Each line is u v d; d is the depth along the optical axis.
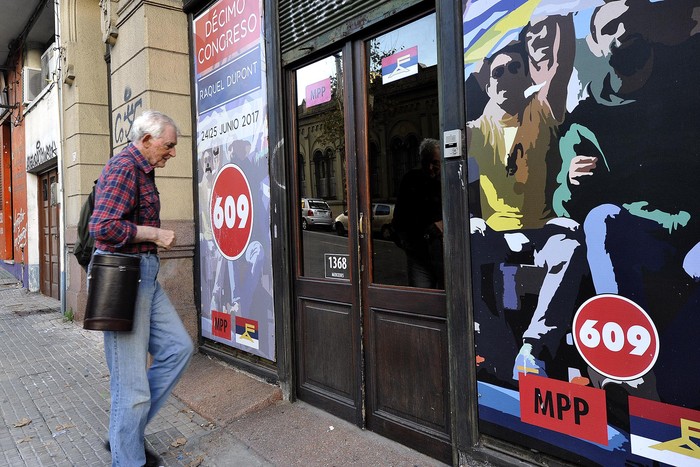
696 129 1.60
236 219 4.03
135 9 4.63
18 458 2.96
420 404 2.68
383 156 2.87
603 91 1.81
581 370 1.91
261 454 2.82
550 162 1.97
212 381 3.91
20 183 10.95
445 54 2.37
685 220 1.63
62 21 6.72
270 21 3.58
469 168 2.27
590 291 1.87
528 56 2.03
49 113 8.22
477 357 2.28
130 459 2.50
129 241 2.38
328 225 3.25
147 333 2.52
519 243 2.09
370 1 2.82
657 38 1.67
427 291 2.61
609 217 1.81
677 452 1.67
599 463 1.87
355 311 3.03
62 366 4.84
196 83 4.61
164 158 2.62
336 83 3.18
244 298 3.95
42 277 9.95
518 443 2.14
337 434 2.96
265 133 3.68
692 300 1.62
